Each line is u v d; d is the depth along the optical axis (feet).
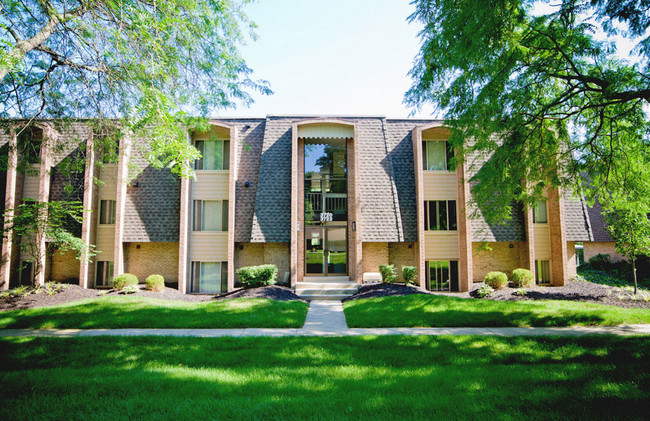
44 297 46.26
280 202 57.77
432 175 59.82
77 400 16.87
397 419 14.42
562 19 32.19
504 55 32.45
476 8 29.14
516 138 38.19
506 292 50.90
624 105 36.65
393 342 27.61
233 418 14.65
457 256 58.29
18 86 38.24
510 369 21.43
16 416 15.31
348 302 46.44
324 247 58.18
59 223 50.06
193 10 36.63
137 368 22.11
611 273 70.33
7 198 52.44
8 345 26.96
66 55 36.29
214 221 58.08
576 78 35.01
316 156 59.52
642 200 42.55
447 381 19.04
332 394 17.30
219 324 33.78
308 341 27.96
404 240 56.29
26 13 34.17
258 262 58.34
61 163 55.06
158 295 49.39
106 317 35.47
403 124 64.34
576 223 60.29
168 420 14.61
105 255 56.54
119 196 54.90
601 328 32.19
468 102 35.86
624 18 28.53
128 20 32.04
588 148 42.50
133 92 37.09
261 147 62.08
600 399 16.44
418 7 36.17
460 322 33.94
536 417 14.67
